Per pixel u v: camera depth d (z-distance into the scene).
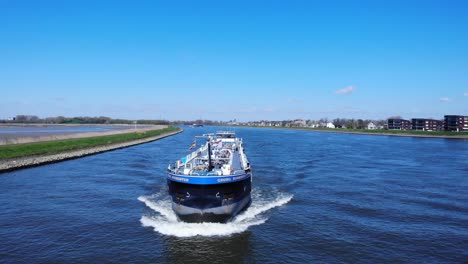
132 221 26.89
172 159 64.88
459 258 21.16
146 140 118.25
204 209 25.75
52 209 30.08
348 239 23.78
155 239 23.30
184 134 185.00
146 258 20.45
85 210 29.86
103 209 30.19
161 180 43.16
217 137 58.38
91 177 45.09
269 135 174.25
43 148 64.81
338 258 20.78
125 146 95.81
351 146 100.38
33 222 26.61
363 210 30.67
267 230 25.23
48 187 38.81
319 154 74.94
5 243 22.45
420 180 45.06
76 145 76.38
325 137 157.62
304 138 144.75
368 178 46.00
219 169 30.28
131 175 46.72
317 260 20.45
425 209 31.27
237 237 23.77
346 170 52.56
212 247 22.08
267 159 64.19
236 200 26.77
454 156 74.75
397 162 63.44
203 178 25.09
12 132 143.62
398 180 44.84
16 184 40.38
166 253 21.14
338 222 27.28
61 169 52.00
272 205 31.81
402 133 193.50
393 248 22.42
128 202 32.47
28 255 20.70
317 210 30.52
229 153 41.28
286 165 56.56
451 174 50.12
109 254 20.94
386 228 26.11
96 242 22.77
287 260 20.39
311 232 24.98
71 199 33.50
